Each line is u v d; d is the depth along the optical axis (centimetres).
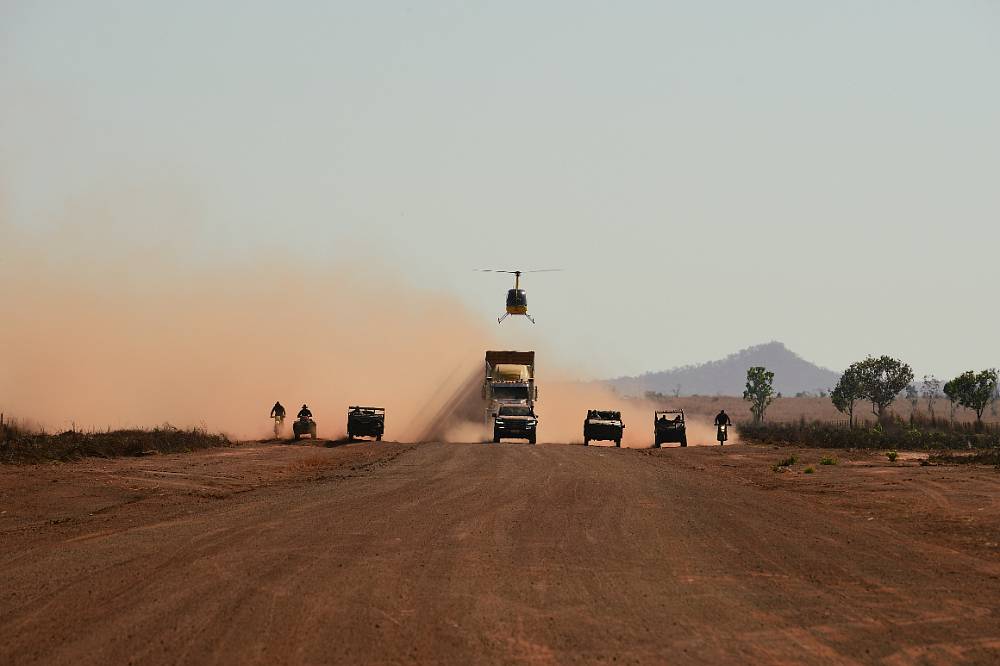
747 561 5256
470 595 4322
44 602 4194
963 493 8925
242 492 9206
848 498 8744
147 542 5884
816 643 3522
